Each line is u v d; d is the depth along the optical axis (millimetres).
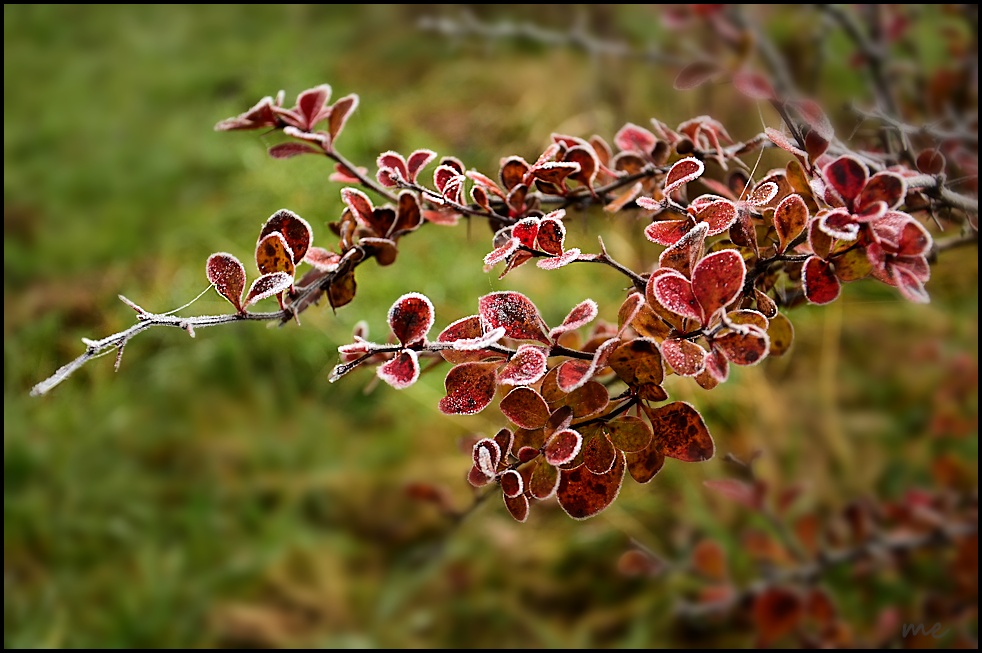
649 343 624
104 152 2594
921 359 1463
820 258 635
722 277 624
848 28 819
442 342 644
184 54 3035
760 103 746
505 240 680
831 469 1432
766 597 914
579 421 638
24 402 1826
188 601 1471
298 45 2869
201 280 2020
